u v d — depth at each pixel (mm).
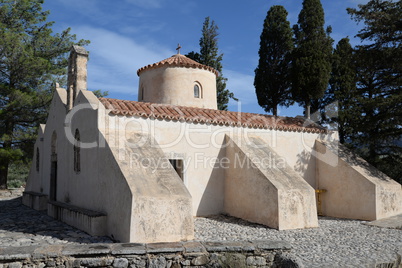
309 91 16922
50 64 23828
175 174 9141
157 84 16031
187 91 15852
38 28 26219
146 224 7863
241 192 11867
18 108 21719
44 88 24172
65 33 26547
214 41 30328
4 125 22172
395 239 9305
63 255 5789
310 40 18094
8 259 5555
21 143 22828
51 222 11523
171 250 6141
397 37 15320
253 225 10758
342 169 13969
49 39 25219
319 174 14898
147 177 8672
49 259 5727
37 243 8336
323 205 14594
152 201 8000
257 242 6730
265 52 21688
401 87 17047
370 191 12805
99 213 9406
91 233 9086
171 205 8219
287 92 21641
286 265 6188
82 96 11602
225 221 11367
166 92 15773
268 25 21594
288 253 6551
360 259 7152
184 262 6168
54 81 24875
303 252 7707
